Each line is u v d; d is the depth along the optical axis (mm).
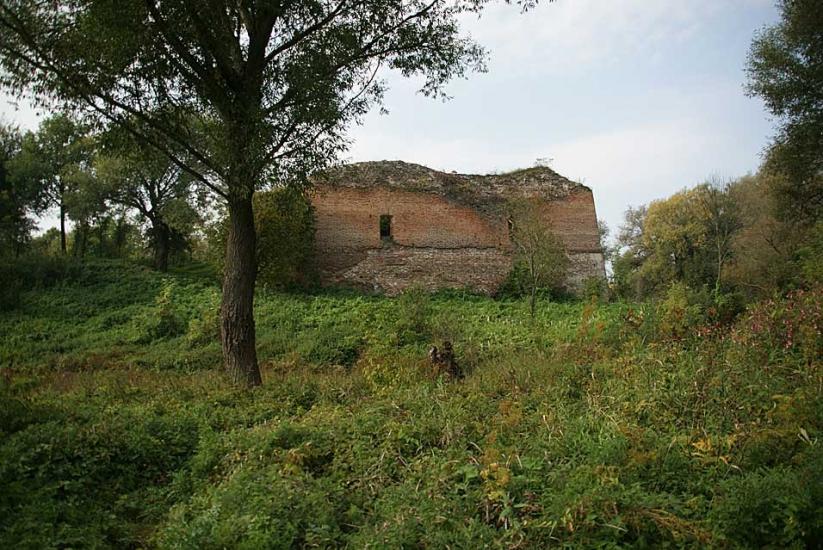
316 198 32125
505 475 5359
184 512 5574
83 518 5605
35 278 29297
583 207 35594
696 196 44094
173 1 10773
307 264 30375
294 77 11773
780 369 7824
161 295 27297
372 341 19797
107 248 45531
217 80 12102
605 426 6660
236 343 12172
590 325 13680
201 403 9398
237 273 12320
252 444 6965
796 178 23234
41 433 6836
